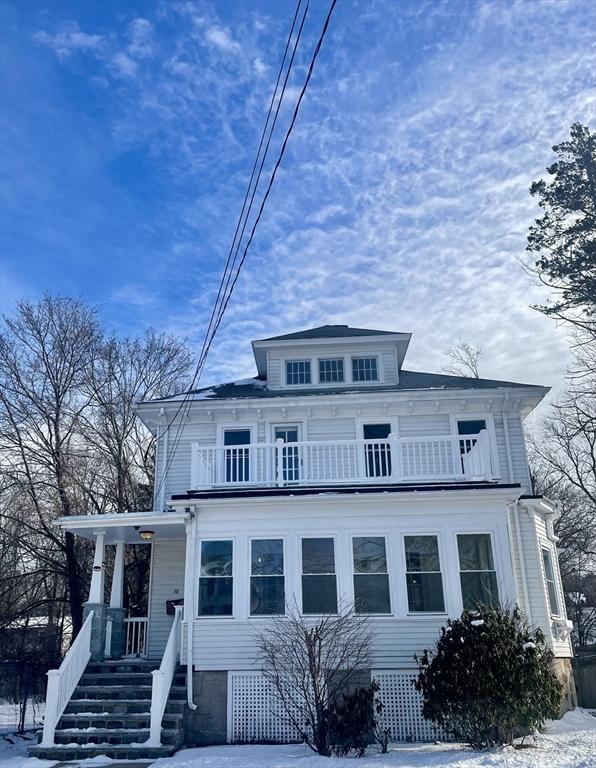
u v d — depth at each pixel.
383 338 20.12
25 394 24.88
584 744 9.97
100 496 26.45
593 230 21.88
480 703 9.80
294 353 20.53
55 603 27.41
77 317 27.38
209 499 13.94
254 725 12.54
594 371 23.42
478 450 15.13
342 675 12.44
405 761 9.16
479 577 13.44
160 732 11.34
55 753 11.00
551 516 16.98
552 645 14.74
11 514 24.14
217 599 13.52
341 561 13.55
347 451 17.25
